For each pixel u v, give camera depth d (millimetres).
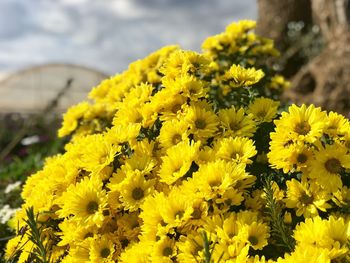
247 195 377
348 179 366
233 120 407
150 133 423
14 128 2078
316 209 350
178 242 337
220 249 322
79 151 442
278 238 341
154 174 400
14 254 414
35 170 925
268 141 414
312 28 1807
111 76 663
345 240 302
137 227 381
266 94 708
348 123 364
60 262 417
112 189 382
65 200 388
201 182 344
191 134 406
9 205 781
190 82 412
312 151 358
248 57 699
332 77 1395
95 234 384
